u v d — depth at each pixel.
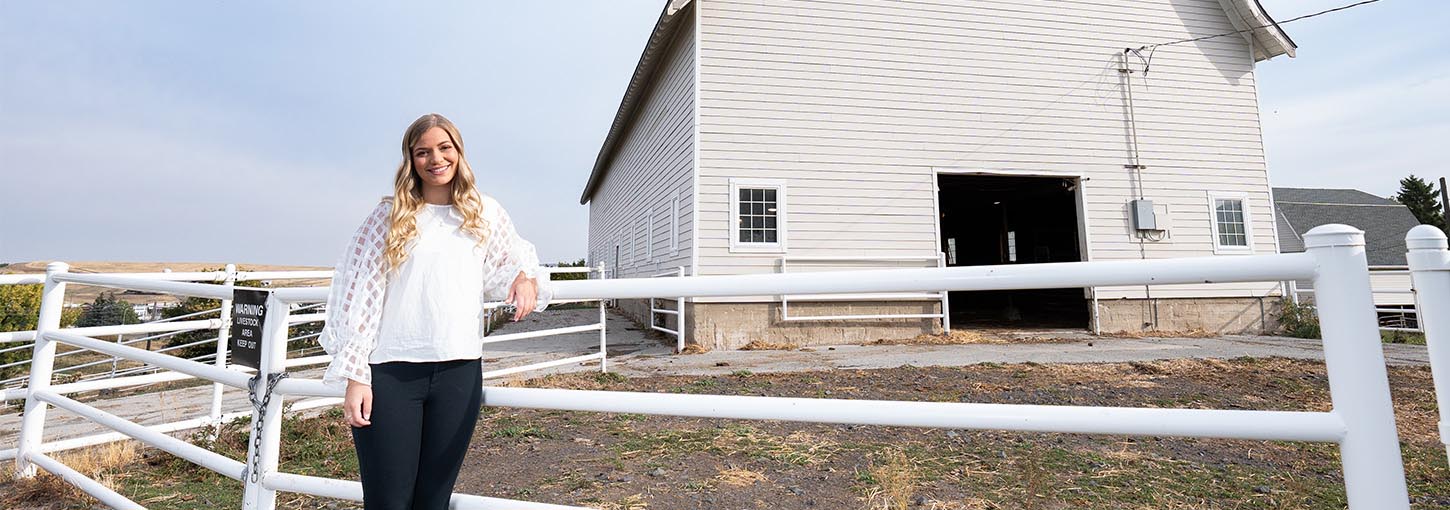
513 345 9.41
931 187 9.37
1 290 13.55
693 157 8.82
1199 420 1.02
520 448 3.62
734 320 8.64
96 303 16.14
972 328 10.96
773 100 9.06
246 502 1.83
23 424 3.19
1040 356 7.15
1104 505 2.60
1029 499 2.64
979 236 18.59
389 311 1.40
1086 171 9.93
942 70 9.65
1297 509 2.53
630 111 13.71
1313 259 0.98
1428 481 2.89
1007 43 9.91
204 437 3.64
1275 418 0.98
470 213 1.46
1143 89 10.23
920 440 3.64
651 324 10.87
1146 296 9.97
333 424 4.09
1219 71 10.50
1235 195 10.25
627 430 3.97
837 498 2.74
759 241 8.82
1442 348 0.92
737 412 1.29
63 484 3.02
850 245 9.05
